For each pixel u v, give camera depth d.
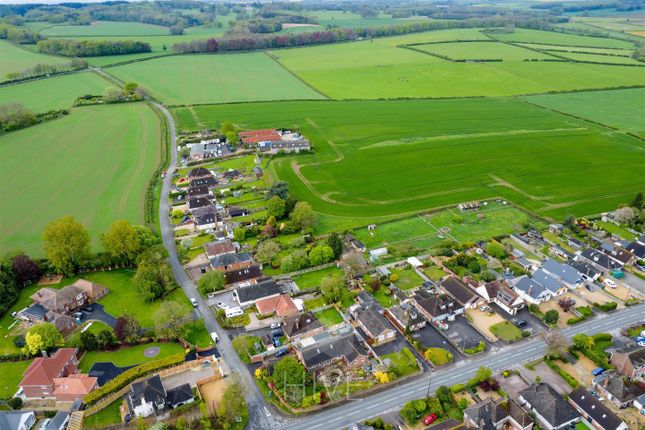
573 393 110.94
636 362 116.62
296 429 105.25
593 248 172.38
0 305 142.00
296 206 190.12
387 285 156.12
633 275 162.12
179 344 130.75
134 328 129.38
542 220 196.50
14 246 175.50
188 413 108.81
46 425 106.19
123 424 104.94
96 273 163.38
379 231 189.25
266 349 128.25
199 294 152.75
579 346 125.69
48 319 135.88
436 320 138.75
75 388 112.62
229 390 108.00
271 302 144.62
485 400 107.88
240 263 165.00
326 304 147.62
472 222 195.62
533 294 146.62
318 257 164.00
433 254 171.50
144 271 150.25
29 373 113.88
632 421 106.56
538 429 104.19
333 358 123.44
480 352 127.62
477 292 151.00
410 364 123.06
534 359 125.19
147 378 113.00
